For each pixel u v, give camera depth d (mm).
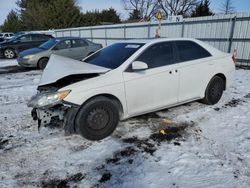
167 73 4039
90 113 3398
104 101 3451
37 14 40000
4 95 6211
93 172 2824
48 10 38875
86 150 3303
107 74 3518
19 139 3650
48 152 3266
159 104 4117
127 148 3340
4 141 3594
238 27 10656
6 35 31000
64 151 3285
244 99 5543
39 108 3287
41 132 3861
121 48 4227
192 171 2805
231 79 5219
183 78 4285
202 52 4691
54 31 25984
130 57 3771
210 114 4566
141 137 3658
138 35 16047
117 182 2643
